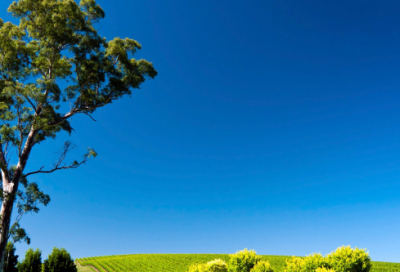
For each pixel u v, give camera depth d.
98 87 21.23
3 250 15.55
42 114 18.19
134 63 23.03
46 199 20.03
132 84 22.42
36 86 17.22
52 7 19.00
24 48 18.94
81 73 20.59
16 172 17.08
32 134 18.30
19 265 28.72
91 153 20.06
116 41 21.30
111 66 21.75
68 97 20.84
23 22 19.48
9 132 16.41
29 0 18.16
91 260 56.06
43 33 19.12
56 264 28.75
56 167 19.25
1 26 19.06
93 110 21.50
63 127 20.73
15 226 17.33
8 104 17.89
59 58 19.86
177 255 54.72
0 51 18.56
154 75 23.86
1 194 15.21
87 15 21.36
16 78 19.58
